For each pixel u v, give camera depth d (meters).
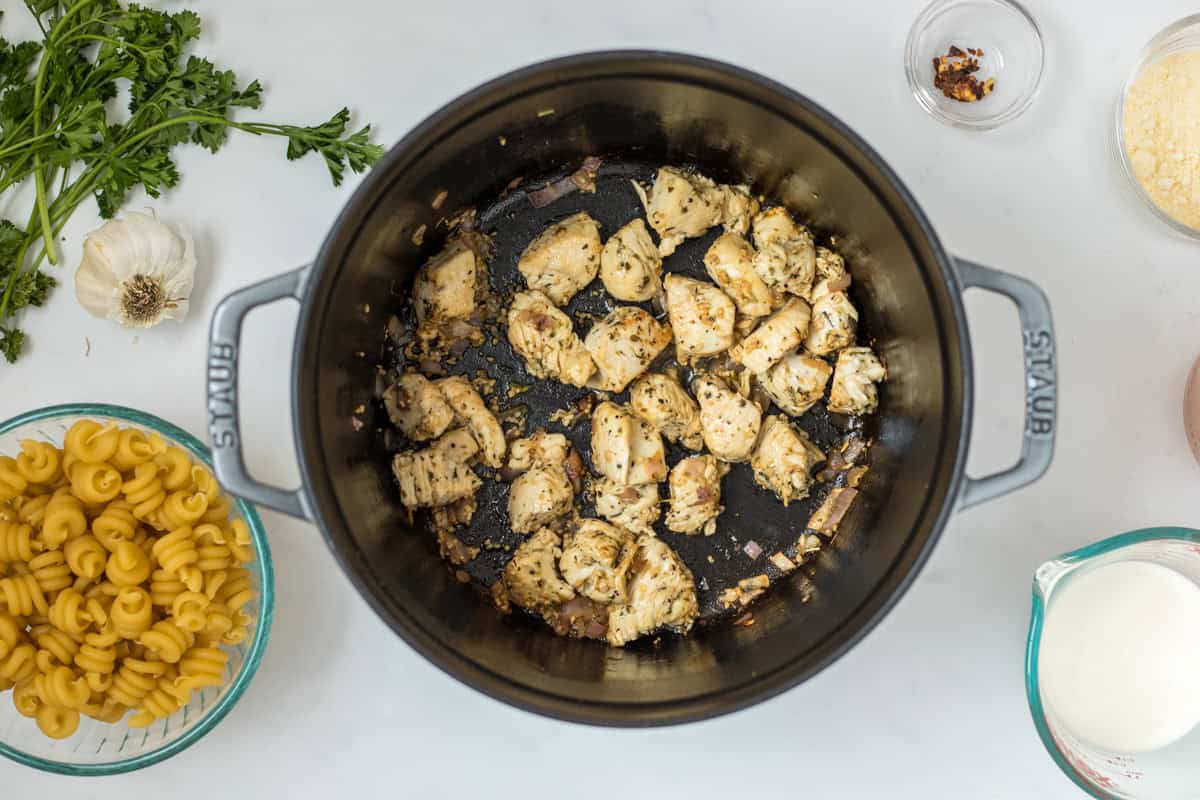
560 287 0.70
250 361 0.71
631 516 0.70
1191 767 0.68
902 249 0.64
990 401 0.72
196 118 0.69
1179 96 0.71
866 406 0.71
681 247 0.72
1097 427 0.72
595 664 0.69
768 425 0.71
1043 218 0.72
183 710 0.69
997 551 0.71
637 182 0.72
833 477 0.71
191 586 0.64
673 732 0.71
